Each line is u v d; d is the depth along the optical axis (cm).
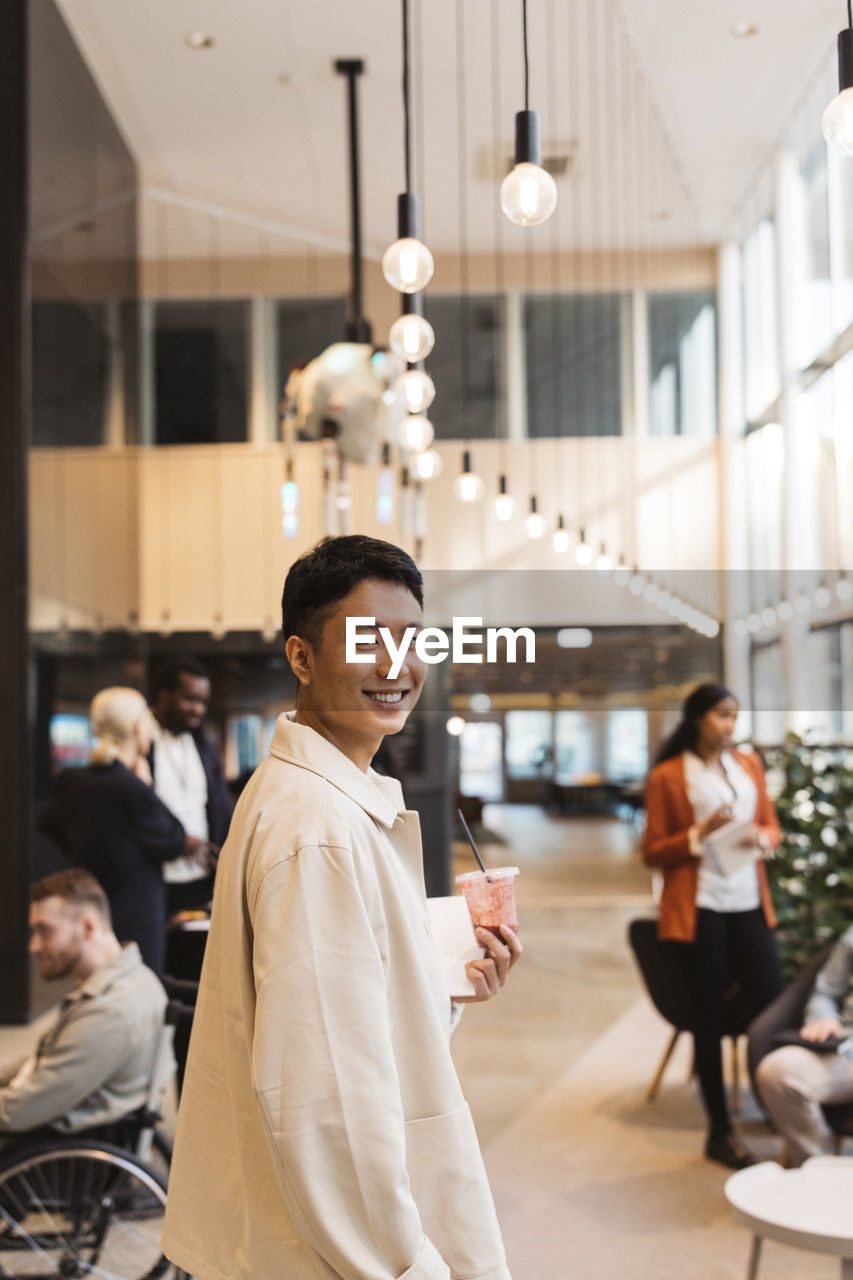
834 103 237
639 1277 323
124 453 1056
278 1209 126
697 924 432
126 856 403
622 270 1277
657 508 1269
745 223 1198
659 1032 607
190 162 1065
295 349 1265
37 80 737
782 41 844
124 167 1023
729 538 1243
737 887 441
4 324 699
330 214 1187
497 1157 422
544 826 2167
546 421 1280
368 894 130
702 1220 363
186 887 459
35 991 663
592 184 1098
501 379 1281
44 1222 284
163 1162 314
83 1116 287
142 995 295
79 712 823
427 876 781
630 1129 452
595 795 2500
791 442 1030
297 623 145
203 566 1247
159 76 905
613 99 930
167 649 1238
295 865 126
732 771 458
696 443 1273
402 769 777
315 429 733
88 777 409
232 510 1251
